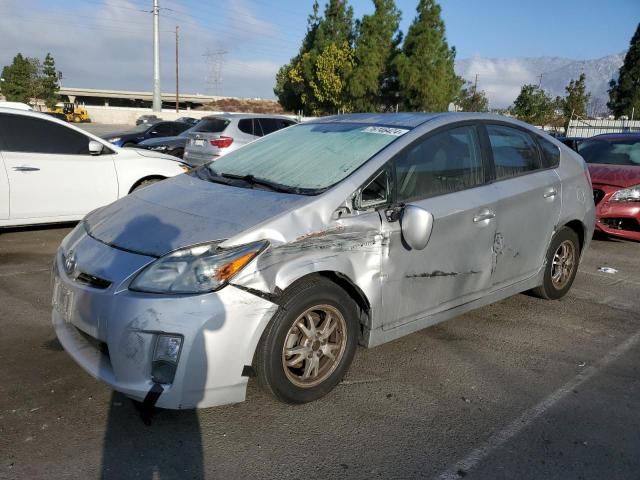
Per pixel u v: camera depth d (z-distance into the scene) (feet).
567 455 9.49
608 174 24.50
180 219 10.51
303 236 10.07
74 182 22.57
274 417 10.32
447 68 123.95
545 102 141.90
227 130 38.19
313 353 10.48
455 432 10.06
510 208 13.79
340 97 130.41
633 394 11.62
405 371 12.28
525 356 13.25
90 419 10.03
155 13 128.98
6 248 21.40
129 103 332.60
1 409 10.23
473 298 13.38
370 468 9.00
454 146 13.04
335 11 134.21
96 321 9.42
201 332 8.98
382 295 11.19
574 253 16.72
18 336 13.37
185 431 9.80
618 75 159.74
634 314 16.31
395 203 11.48
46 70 208.85
